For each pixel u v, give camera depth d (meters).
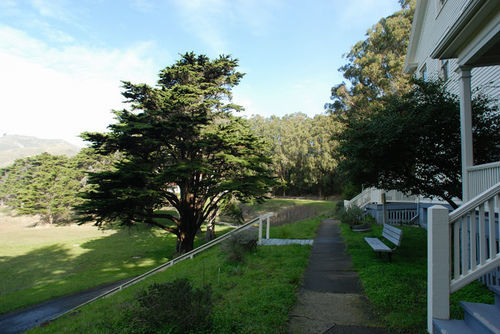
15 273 20.05
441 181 8.09
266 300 4.68
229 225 34.38
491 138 6.83
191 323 3.71
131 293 8.05
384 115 7.86
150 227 35.28
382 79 26.64
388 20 28.02
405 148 7.17
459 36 5.23
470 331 3.03
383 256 7.41
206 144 16.62
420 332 3.47
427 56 14.25
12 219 55.34
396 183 8.08
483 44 4.84
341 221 15.43
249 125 21.44
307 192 56.94
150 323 3.76
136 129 16.28
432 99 7.51
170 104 16.94
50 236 36.25
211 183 17.38
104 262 22.25
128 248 26.91
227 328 3.80
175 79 19.83
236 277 6.16
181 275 7.35
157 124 16.06
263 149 19.70
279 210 37.66
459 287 3.32
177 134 17.34
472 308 3.19
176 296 3.86
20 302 13.87
